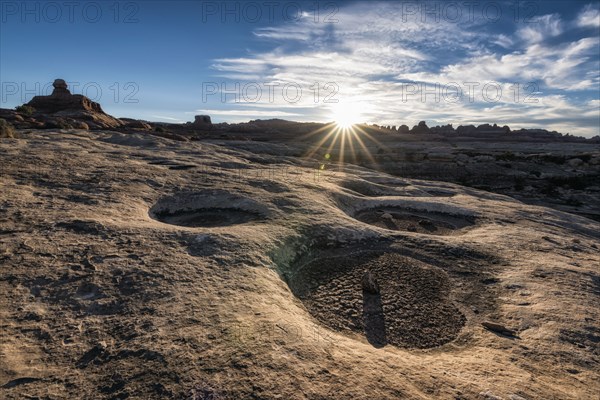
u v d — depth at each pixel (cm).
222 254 984
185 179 2080
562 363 657
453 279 1106
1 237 947
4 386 458
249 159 3806
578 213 4362
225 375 492
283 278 999
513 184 6022
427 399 487
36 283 738
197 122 16338
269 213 1538
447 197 2681
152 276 803
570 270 1180
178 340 571
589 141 19812
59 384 470
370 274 1019
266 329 620
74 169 1936
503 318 863
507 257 1298
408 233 1528
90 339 571
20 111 7219
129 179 1877
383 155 8544
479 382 558
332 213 1631
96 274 793
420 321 850
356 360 571
